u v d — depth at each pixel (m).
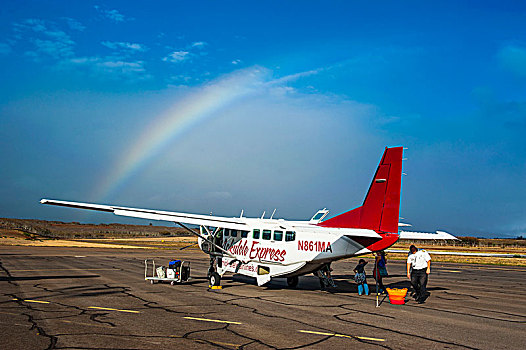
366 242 13.98
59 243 60.59
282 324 9.41
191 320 9.64
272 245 15.53
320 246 14.55
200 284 17.30
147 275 20.23
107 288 15.36
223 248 17.20
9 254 36.00
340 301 13.20
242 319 9.88
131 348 7.16
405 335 8.59
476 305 12.86
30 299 12.52
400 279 21.11
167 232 142.25
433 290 16.70
